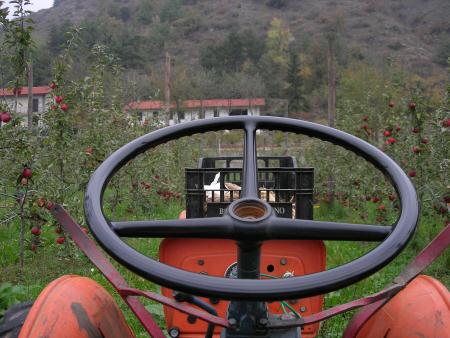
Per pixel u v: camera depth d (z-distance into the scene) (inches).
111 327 73.8
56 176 293.6
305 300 101.8
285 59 3154.5
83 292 73.0
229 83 2513.5
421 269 68.1
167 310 105.0
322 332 169.9
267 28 4365.2
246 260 60.8
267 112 2488.9
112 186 437.4
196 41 4227.4
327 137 77.8
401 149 341.7
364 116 480.7
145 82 1925.4
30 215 268.1
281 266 102.2
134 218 456.1
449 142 300.8
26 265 286.0
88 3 5757.9
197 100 2111.2
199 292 51.9
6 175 263.9
